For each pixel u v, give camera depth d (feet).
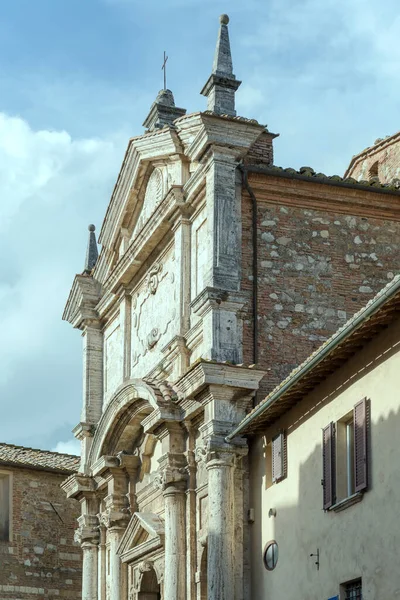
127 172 123.13
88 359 133.80
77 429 131.95
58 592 149.07
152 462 119.96
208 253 104.68
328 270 106.83
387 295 72.59
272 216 106.73
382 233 109.40
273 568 94.22
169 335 114.32
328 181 107.34
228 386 99.55
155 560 114.32
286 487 93.40
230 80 107.86
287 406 92.68
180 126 112.78
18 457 152.76
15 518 148.77
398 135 137.49
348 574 81.05
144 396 112.16
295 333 104.22
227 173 105.19
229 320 101.86
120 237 128.77
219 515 98.12
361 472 79.92
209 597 97.25
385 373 78.89
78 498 131.64
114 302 130.41
